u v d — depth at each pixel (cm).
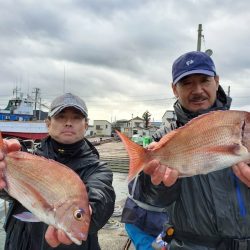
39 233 87
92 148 101
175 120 96
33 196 65
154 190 80
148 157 70
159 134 97
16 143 69
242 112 71
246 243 79
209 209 81
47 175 65
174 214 85
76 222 63
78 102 96
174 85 97
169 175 70
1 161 67
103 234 204
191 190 83
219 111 71
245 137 69
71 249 87
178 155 70
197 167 70
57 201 63
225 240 80
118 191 464
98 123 2802
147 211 117
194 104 92
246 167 69
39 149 98
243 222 80
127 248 155
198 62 91
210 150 70
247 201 81
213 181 82
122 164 829
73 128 94
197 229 82
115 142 1789
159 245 103
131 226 121
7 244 92
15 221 91
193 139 71
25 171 66
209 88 92
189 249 82
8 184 67
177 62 94
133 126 2831
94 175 89
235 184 81
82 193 65
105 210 82
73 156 94
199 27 728
